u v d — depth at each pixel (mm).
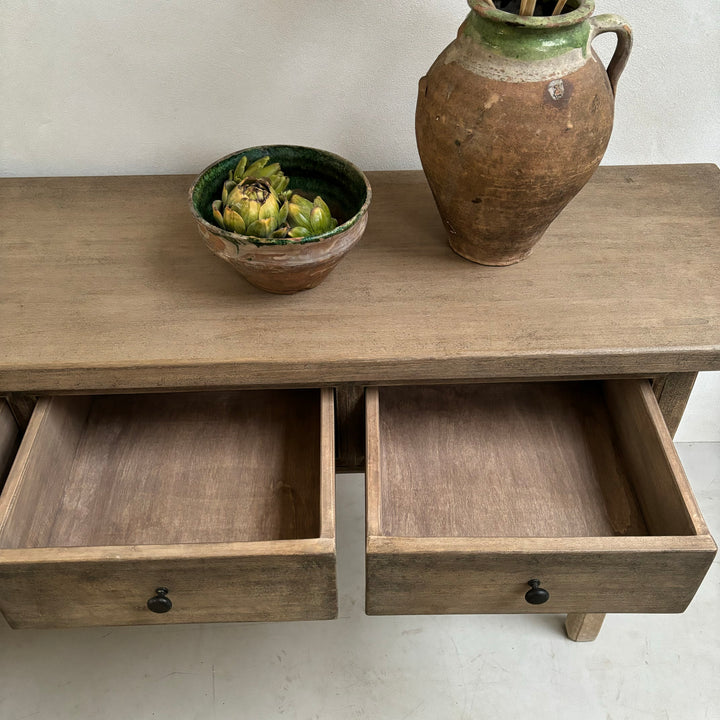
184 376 804
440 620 1205
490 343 805
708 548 727
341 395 888
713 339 799
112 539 870
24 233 951
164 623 830
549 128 732
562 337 809
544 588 784
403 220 973
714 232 940
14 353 796
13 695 1108
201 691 1119
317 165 895
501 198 788
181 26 932
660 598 802
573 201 996
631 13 945
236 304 857
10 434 878
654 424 836
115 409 1009
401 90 1006
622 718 1088
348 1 918
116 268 903
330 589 771
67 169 1066
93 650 1161
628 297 854
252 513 896
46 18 915
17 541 804
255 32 943
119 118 1016
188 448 962
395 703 1108
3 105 990
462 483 929
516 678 1134
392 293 870
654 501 855
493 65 733
